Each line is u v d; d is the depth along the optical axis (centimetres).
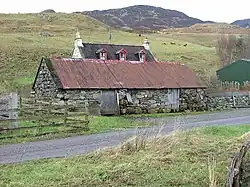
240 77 5766
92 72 3534
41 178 1194
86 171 1262
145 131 1836
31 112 2589
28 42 8606
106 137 2003
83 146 1733
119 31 13250
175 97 3838
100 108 3347
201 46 11212
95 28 13150
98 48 5372
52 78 3297
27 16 14075
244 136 1800
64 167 1320
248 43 8756
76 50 5212
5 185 1117
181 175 1233
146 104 3628
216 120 2941
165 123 2681
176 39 12975
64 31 11788
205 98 4112
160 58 8244
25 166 1340
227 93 4438
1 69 6141
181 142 1673
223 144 1680
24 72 6091
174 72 4075
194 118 3117
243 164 1145
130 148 1501
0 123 2042
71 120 2269
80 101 3288
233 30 18488
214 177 1162
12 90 4088
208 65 8100
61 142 1845
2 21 12581
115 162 1364
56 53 7506
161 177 1215
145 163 1336
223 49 8556
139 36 12281
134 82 3631
